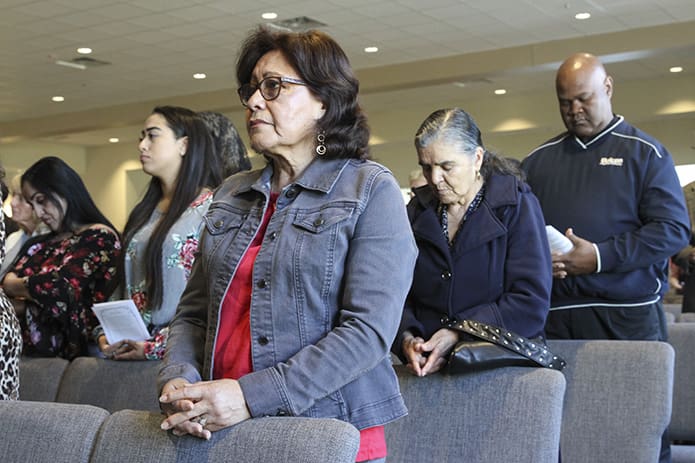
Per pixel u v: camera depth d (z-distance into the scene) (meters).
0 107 16.84
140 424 1.74
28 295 3.41
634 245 3.32
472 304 2.70
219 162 3.30
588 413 2.79
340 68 1.87
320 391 1.71
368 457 1.80
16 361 2.71
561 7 10.88
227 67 13.75
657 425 2.72
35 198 3.56
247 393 1.68
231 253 1.87
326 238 1.78
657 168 3.41
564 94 3.48
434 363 2.56
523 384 2.46
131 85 15.03
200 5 10.58
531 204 2.75
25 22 11.22
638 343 2.81
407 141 17.11
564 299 3.44
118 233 3.57
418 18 11.20
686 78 14.73
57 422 1.79
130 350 3.06
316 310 1.78
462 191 2.70
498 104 16.17
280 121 1.82
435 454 2.50
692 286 6.00
